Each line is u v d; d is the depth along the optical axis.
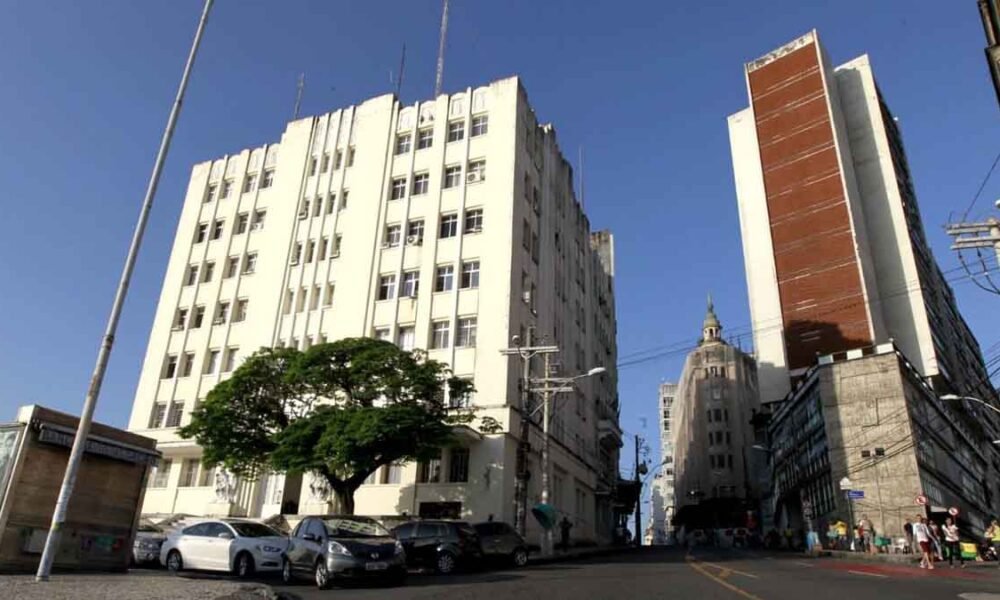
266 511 34.16
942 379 54.88
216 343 39.97
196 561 18.28
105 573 15.48
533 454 33.50
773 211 64.62
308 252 39.47
